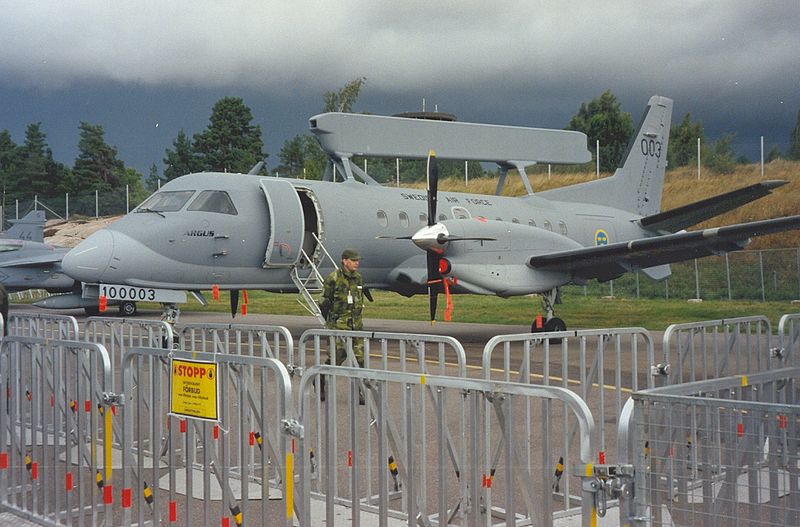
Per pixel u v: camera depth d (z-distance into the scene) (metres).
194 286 16.05
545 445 4.16
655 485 3.58
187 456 5.07
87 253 14.83
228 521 5.05
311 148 76.12
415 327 24.72
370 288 19.17
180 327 9.23
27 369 8.98
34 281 31.16
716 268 37.94
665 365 7.58
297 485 5.78
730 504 3.97
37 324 10.30
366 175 19.45
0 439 6.23
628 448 3.54
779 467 4.27
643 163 25.97
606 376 13.12
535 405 10.20
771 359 9.42
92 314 29.58
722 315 28.36
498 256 17.00
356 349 10.70
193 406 5.02
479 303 35.09
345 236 17.72
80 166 81.81
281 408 4.79
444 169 61.16
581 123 57.12
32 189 80.12
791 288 34.84
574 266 17.64
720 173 46.22
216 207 16.16
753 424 4.54
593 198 24.47
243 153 72.25
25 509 6.08
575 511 5.99
